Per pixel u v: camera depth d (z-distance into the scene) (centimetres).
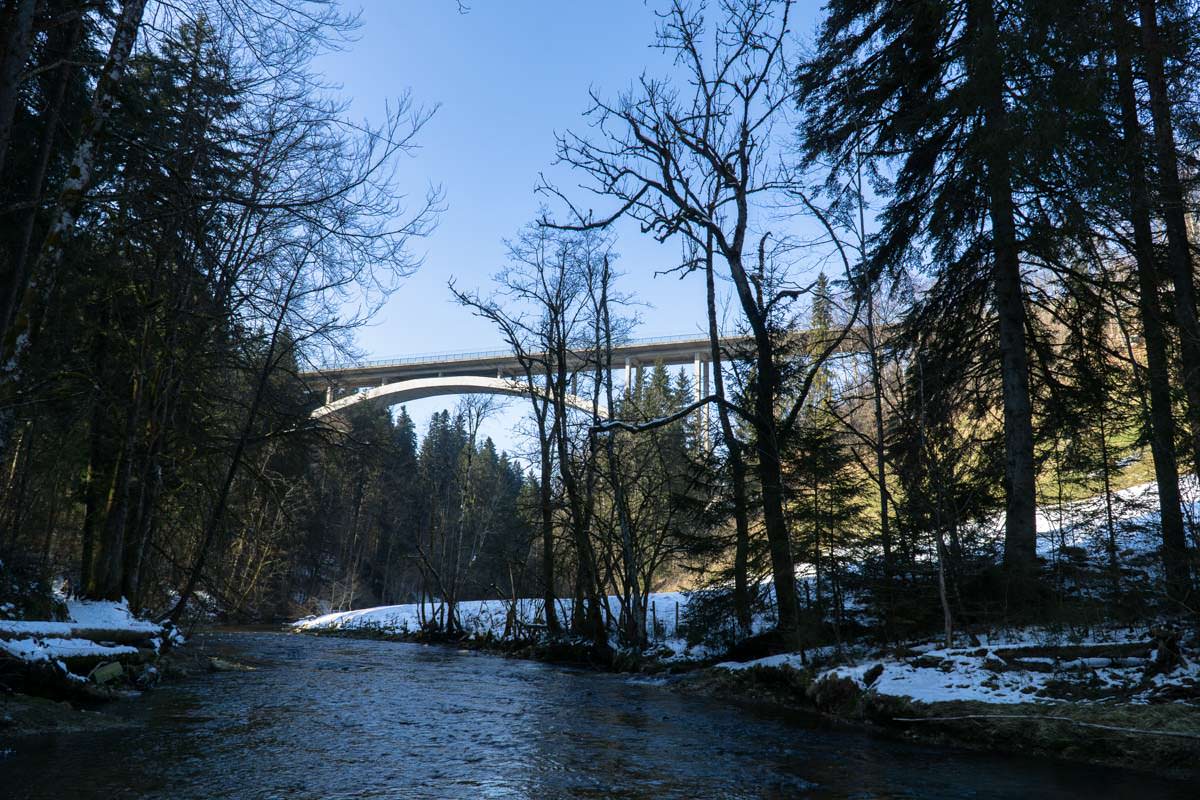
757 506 1898
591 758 848
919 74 1683
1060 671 1016
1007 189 1483
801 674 1396
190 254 1716
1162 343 1309
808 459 1630
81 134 1071
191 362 1853
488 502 4259
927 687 1067
